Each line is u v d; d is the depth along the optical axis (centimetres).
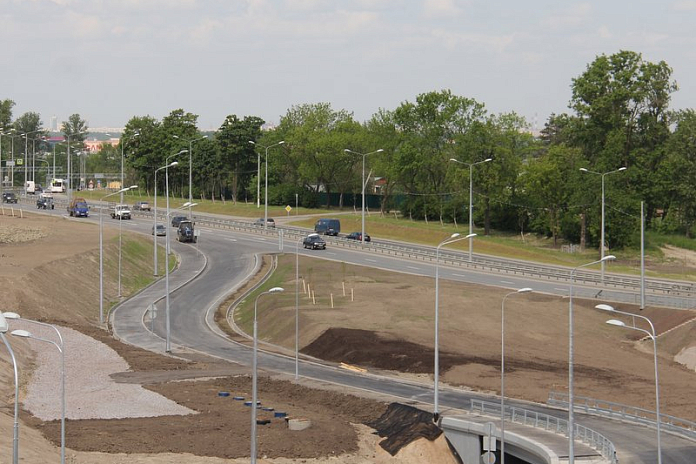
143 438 6775
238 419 7531
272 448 6769
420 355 9975
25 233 17425
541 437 6950
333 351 10525
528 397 8625
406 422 7606
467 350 10288
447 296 12862
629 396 8719
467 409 8062
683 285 14188
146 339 11225
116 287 14375
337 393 8650
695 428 7431
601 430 7338
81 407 7688
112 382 8700
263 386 9006
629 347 11100
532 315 12019
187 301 13562
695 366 10231
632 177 19425
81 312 12225
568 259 17988
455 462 7219
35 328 10550
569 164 19675
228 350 10806
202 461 6300
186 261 16638
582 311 12375
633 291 13488
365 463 6738
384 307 12281
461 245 19088
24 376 8600
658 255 18938
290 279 14362
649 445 6819
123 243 16800
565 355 10338
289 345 11156
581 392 8775
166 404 7931
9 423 6656
